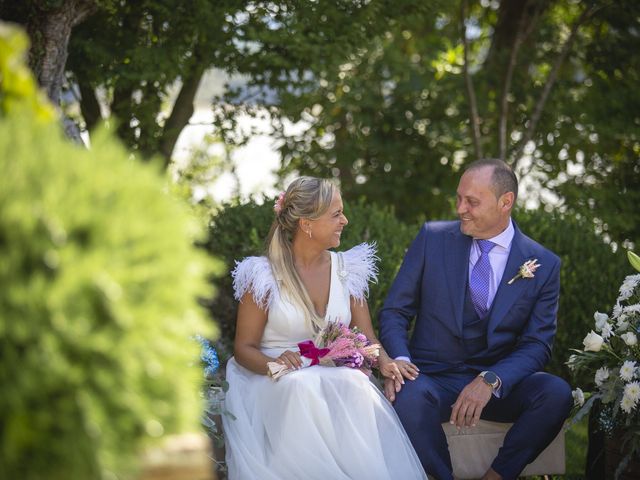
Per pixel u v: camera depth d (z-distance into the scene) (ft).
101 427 5.07
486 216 11.81
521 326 11.99
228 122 20.20
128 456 5.24
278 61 17.54
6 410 4.89
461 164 24.80
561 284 15.97
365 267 12.17
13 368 4.86
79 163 5.35
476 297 11.98
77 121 19.86
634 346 11.23
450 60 25.34
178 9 16.71
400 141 24.84
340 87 23.93
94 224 5.19
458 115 24.23
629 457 10.78
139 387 5.28
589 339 11.36
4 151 5.20
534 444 11.11
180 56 17.16
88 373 5.04
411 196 25.03
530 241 12.26
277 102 19.43
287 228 11.68
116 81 17.37
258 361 11.21
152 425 5.34
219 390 10.75
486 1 25.41
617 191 21.90
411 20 18.89
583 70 24.11
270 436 10.62
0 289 4.89
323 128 23.58
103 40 16.79
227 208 16.28
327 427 10.33
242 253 15.40
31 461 4.98
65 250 5.00
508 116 24.08
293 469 10.25
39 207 5.05
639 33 22.12
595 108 22.33
